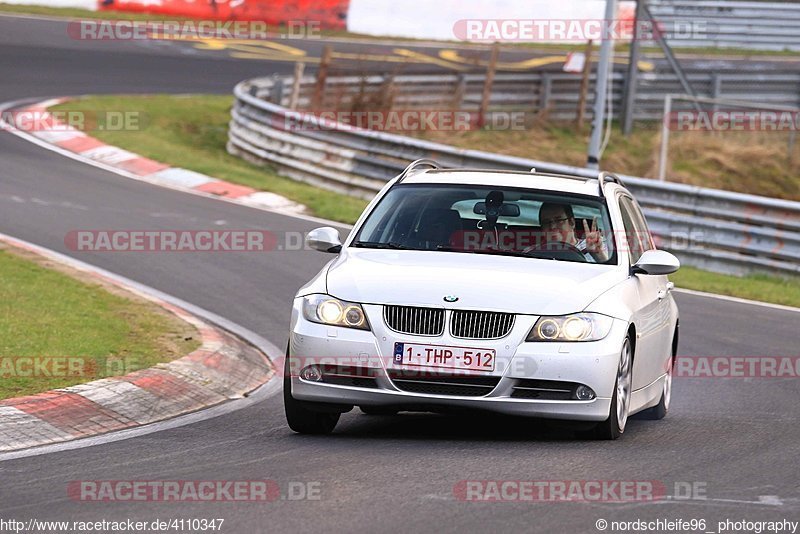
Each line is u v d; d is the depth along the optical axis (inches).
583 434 942.4
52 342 1181.1
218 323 1429.6
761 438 973.8
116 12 4699.8
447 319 887.7
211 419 995.9
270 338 1375.5
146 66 3991.1
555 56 4800.7
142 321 1331.2
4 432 885.2
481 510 698.8
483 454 859.4
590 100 3762.3
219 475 781.3
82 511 688.4
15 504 703.1
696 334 1537.9
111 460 824.9
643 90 3804.1
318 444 895.7
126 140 2869.1
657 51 4837.6
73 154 2701.8
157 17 4690.0
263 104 2888.8
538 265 960.9
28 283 1465.3
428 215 1022.4
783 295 1920.5
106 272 1670.8
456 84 3560.5
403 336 887.1
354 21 4992.6
